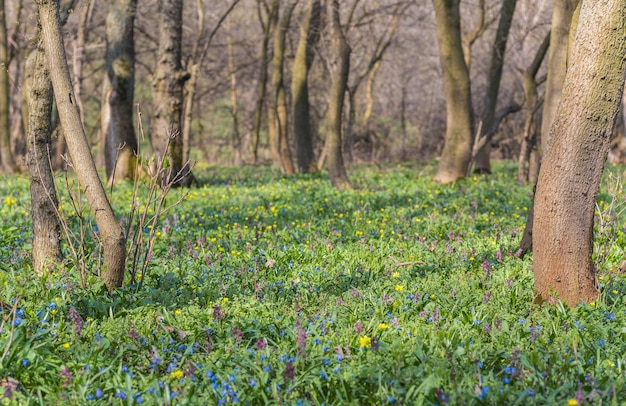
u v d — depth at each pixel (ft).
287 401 15.70
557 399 15.46
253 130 120.98
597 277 24.29
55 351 18.16
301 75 85.05
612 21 20.66
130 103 66.03
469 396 15.38
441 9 63.62
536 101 63.67
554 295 22.41
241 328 20.01
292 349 18.26
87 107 143.54
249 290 24.53
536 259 22.86
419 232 36.55
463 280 25.64
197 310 21.34
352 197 51.47
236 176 78.69
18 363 17.06
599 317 20.89
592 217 22.25
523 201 48.26
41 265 26.55
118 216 41.96
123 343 18.97
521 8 106.11
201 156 152.46
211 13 121.29
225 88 143.95
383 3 106.22
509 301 22.84
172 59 64.23
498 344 18.84
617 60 20.95
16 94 116.16
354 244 33.50
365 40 118.93
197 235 36.11
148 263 27.78
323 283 25.54
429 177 70.64
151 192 24.71
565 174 21.85
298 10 110.11
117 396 15.80
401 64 135.44
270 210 44.83
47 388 16.35
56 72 23.13
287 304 22.97
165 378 16.70
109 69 65.57
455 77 64.13
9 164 86.74
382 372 16.78
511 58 122.21
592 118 21.39
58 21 23.26
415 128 156.87
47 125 26.53
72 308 20.12
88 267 26.37
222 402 15.38
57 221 26.96
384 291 23.91
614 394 15.15
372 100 138.21
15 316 18.42
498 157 133.90
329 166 59.57
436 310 20.40
